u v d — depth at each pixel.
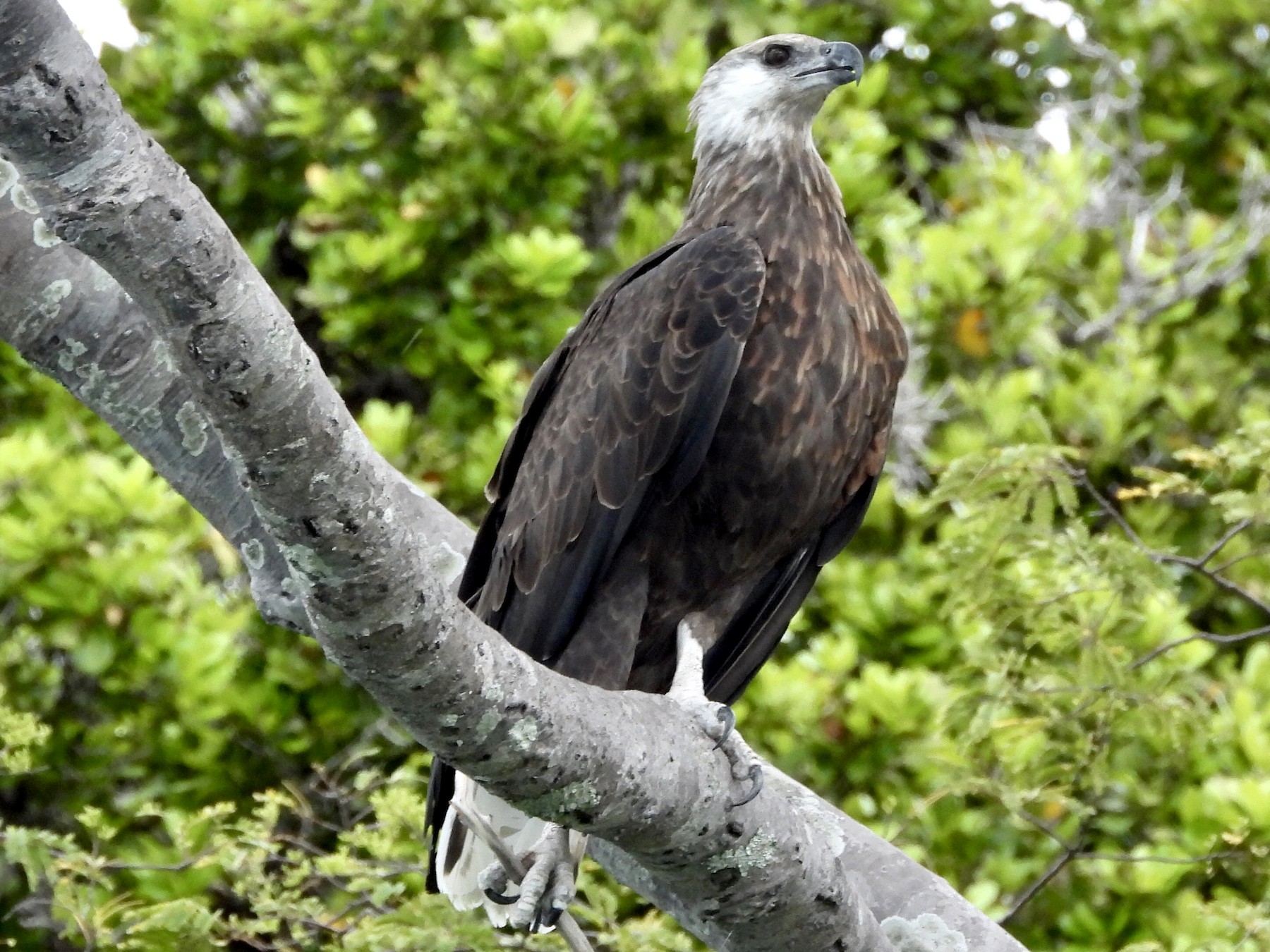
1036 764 9.30
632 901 11.16
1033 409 9.74
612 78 13.80
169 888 11.24
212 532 12.82
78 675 13.22
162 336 4.65
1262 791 10.02
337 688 12.67
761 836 6.44
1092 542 8.98
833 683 11.94
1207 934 9.96
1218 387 13.56
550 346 13.26
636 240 13.50
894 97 15.59
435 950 8.86
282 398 4.70
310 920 9.59
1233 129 16.06
